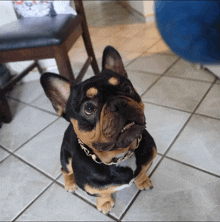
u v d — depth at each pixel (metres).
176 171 1.32
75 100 0.93
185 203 1.14
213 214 1.07
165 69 2.41
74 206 1.24
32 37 1.58
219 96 1.84
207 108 1.74
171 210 1.12
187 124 1.64
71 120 0.97
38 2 1.95
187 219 1.07
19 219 1.21
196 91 1.96
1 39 1.62
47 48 1.61
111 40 3.48
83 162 1.02
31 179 1.44
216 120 1.62
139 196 1.22
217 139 1.47
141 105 1.01
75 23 1.81
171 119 1.71
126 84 0.95
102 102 0.86
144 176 1.23
